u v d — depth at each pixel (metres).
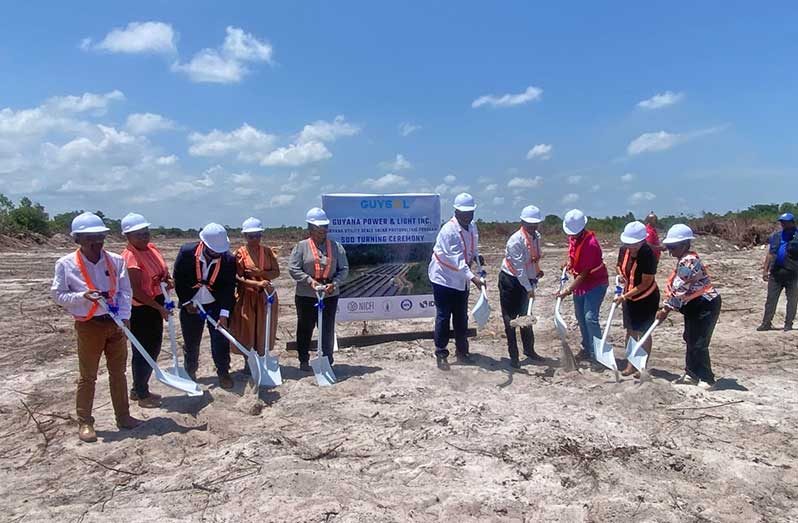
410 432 5.64
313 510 4.12
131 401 6.57
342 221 9.05
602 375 7.41
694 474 4.82
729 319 11.12
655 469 4.90
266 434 5.58
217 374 7.28
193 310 6.66
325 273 7.37
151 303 6.14
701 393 6.68
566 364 7.61
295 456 5.06
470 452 5.15
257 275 7.15
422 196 9.19
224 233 6.62
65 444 5.51
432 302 9.30
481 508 4.25
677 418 5.96
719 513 4.25
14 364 8.55
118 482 4.75
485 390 6.88
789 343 9.23
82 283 5.27
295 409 6.26
